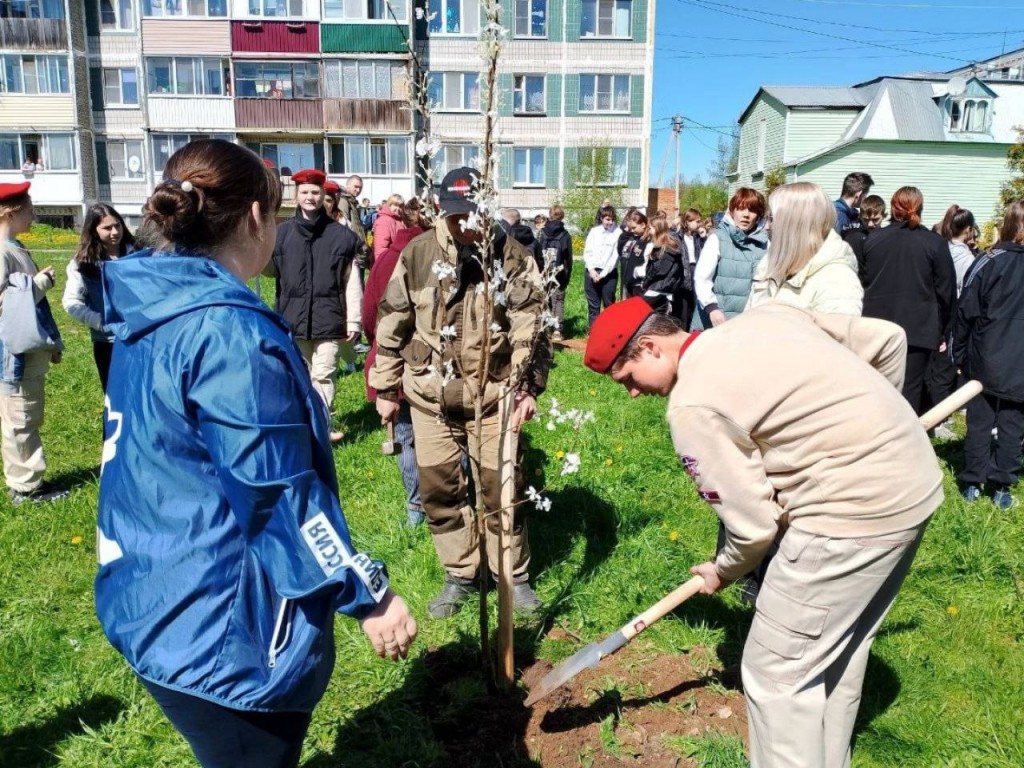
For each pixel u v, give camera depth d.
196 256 1.75
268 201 1.85
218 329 1.60
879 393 2.12
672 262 8.96
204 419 1.59
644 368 2.43
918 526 2.13
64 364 8.94
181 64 32.22
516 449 3.51
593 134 32.91
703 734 2.92
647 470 5.36
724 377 2.14
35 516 4.77
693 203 43.69
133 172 34.31
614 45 32.22
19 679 3.23
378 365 3.60
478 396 2.88
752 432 2.16
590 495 4.80
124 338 1.71
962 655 3.39
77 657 3.41
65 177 33.47
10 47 32.19
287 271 5.94
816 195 3.37
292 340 1.75
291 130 32.34
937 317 5.46
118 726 2.97
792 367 2.11
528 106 32.56
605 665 3.30
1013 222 4.89
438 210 3.18
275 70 32.28
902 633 3.53
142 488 1.65
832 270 3.36
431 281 3.35
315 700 1.80
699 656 3.36
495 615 3.62
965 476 5.13
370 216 19.73
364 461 5.76
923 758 2.83
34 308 4.79
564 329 11.65
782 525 2.28
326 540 1.62
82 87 33.22
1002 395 4.84
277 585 1.62
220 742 1.72
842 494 2.11
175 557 1.63
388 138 32.56
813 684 2.28
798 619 2.21
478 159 3.12
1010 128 33.12
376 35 31.55
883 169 32.53
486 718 2.98
